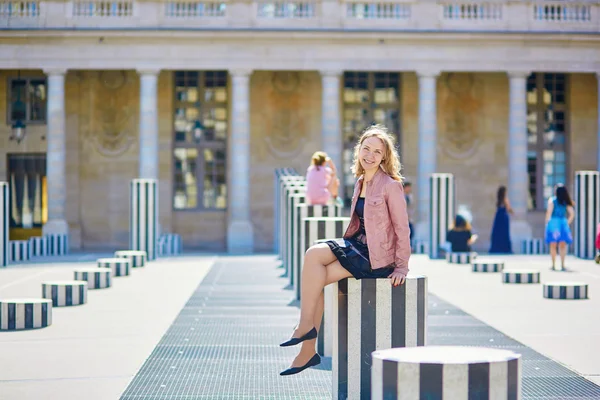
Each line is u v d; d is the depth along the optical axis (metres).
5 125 46.94
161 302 19.92
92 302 19.88
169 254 40.41
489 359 7.63
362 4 45.66
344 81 48.06
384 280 9.92
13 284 23.78
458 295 21.09
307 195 23.67
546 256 35.03
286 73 47.69
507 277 23.70
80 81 47.09
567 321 16.91
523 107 45.53
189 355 13.55
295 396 10.90
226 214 47.38
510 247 38.75
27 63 44.22
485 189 48.12
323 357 13.55
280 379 11.87
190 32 44.12
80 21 44.31
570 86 48.47
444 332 15.62
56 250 39.59
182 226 47.34
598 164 45.97
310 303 9.88
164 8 44.72
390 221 9.95
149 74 44.41
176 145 47.50
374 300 9.91
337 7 44.78
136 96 47.19
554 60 45.47
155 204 33.38
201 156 47.56
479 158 48.09
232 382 11.68
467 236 31.98
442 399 7.48
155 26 44.34
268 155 47.66
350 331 9.95
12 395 10.89
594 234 32.88
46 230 44.38
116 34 44.09
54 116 44.38
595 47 45.62
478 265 27.06
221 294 21.61
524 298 20.45
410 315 9.95
